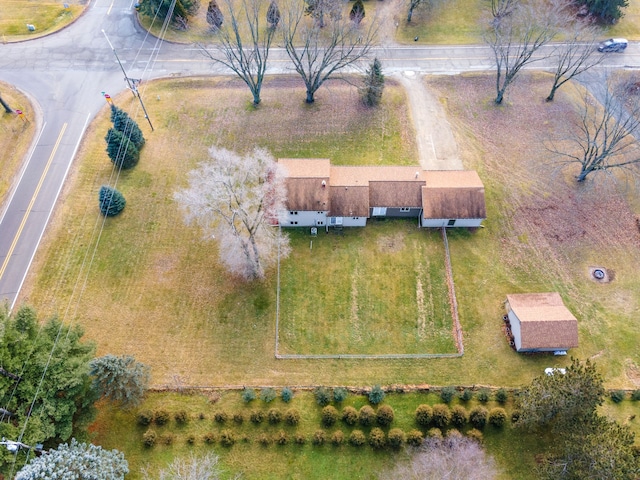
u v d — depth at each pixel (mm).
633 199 50281
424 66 62188
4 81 57250
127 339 40812
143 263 44812
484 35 63562
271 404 38219
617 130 47969
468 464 34812
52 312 41625
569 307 43438
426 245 46750
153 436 35875
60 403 32219
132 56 61344
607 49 63125
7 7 65562
